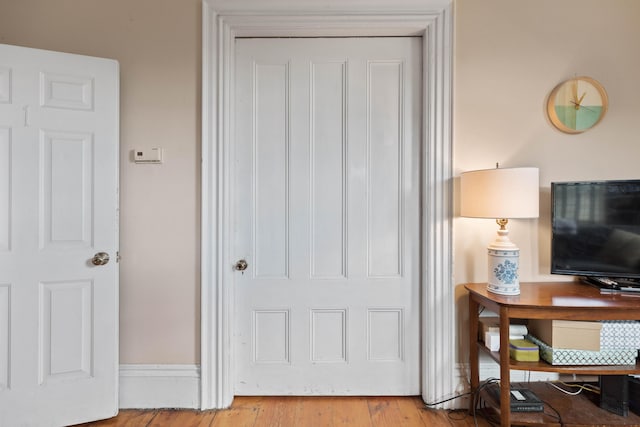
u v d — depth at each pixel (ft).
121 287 5.78
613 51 5.77
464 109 5.81
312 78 6.05
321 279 6.04
